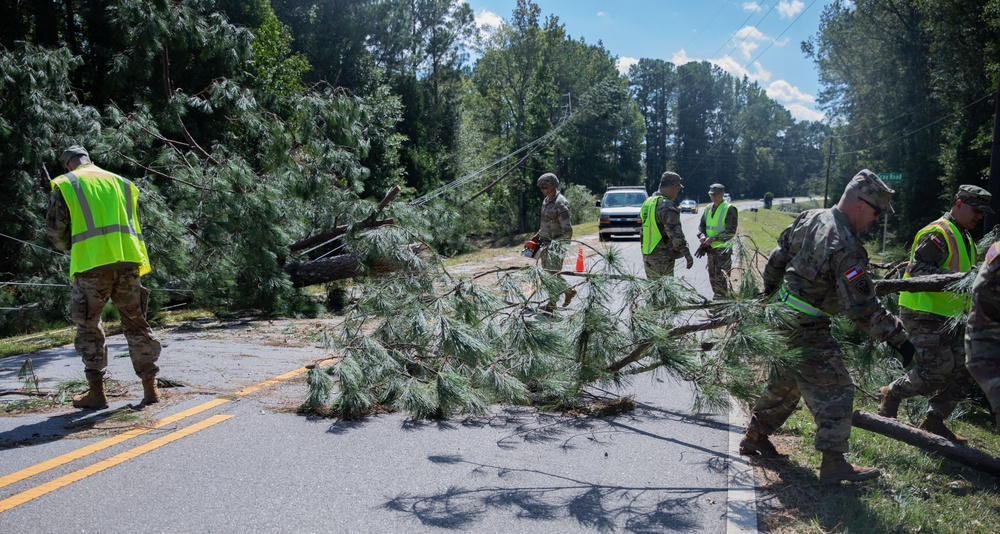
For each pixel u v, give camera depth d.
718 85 101.56
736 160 106.62
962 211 4.91
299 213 10.97
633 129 71.94
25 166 11.05
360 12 35.34
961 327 4.60
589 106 57.91
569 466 4.29
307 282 10.82
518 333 4.77
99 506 3.51
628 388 6.27
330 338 6.43
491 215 51.38
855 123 47.38
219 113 17.31
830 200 60.38
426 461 4.33
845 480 3.89
